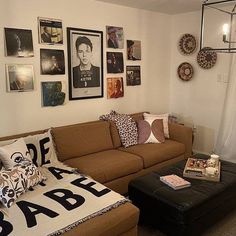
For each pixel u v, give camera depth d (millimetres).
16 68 2838
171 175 2455
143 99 4309
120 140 3402
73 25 3264
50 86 3143
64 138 2939
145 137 3496
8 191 1900
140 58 4133
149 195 2197
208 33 4031
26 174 2096
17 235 1580
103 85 3715
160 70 4492
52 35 3078
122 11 3773
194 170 2527
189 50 4316
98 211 1834
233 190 2393
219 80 4008
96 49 3549
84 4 3330
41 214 1776
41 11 2961
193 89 4375
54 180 2279
